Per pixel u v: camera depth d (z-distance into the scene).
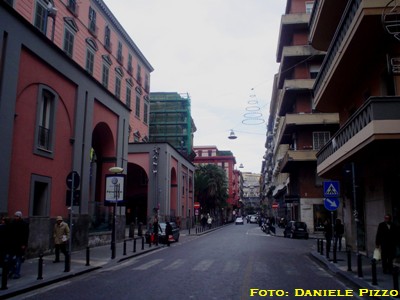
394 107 12.54
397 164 13.91
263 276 11.94
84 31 31.77
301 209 37.84
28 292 9.78
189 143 66.62
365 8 12.71
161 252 20.53
